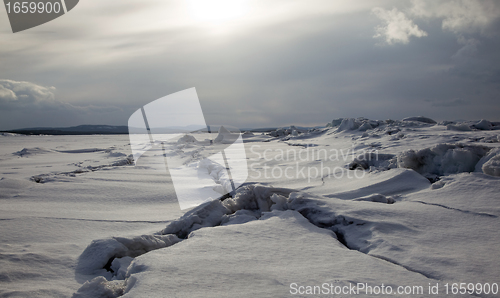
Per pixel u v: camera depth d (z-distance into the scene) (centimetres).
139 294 144
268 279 163
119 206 413
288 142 1550
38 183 559
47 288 182
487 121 1205
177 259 188
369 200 352
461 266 183
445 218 274
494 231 242
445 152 526
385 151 758
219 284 156
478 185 351
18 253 231
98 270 219
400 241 225
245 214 323
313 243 225
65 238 289
